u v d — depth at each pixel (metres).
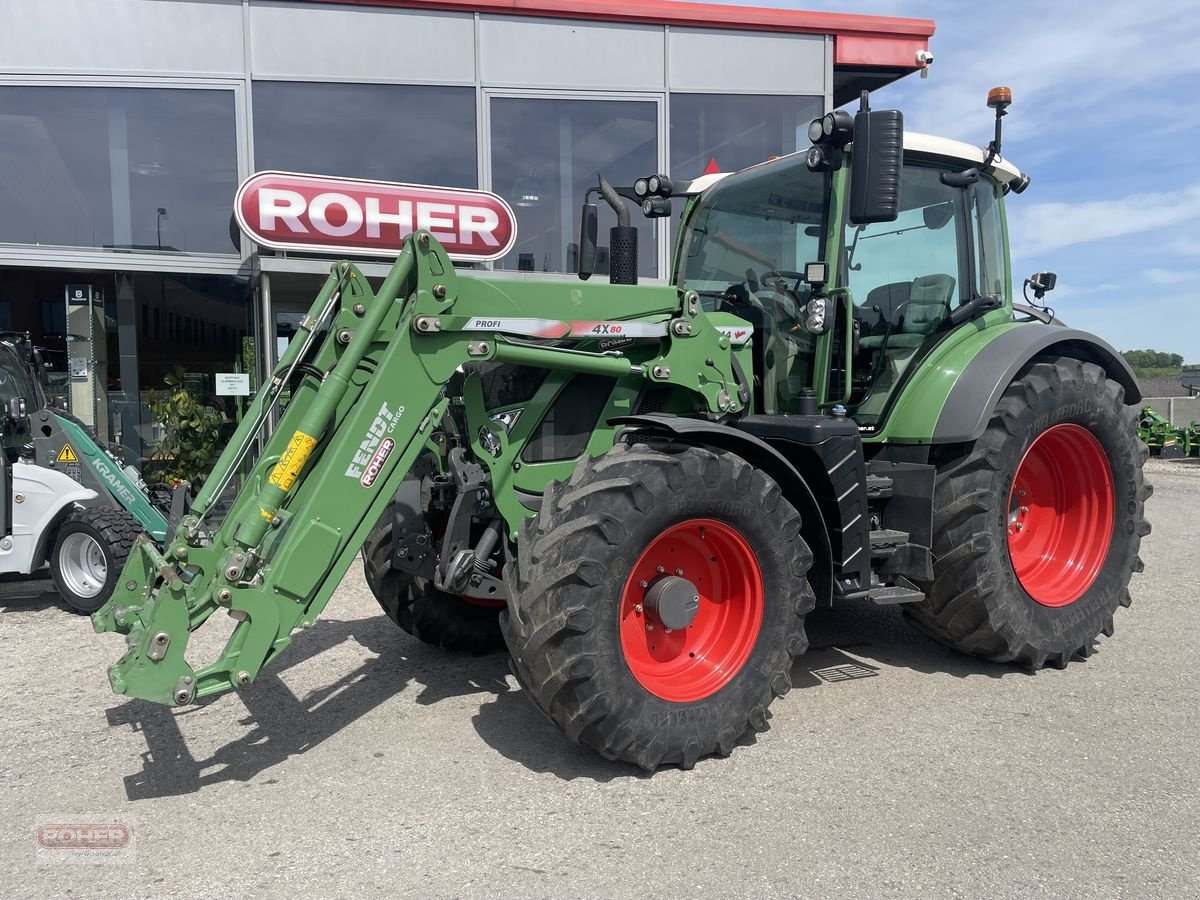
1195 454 15.07
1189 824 2.66
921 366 4.20
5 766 3.21
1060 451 4.41
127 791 2.98
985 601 3.88
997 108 4.29
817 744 3.28
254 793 2.95
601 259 8.62
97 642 4.96
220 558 2.96
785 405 4.06
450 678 4.10
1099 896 2.30
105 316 7.96
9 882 2.42
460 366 3.38
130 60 7.57
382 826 2.71
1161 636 4.66
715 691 3.17
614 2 8.38
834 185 3.82
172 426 7.91
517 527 3.54
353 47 7.91
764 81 8.88
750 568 3.27
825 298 3.79
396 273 3.17
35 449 5.95
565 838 2.62
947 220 4.36
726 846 2.56
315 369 3.35
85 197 7.71
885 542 3.81
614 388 3.66
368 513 3.11
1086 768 3.05
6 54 7.39
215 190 7.87
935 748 3.23
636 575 3.17
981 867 2.44
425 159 8.20
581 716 2.89
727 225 4.43
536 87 8.33
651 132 8.70
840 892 2.32
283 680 4.09
